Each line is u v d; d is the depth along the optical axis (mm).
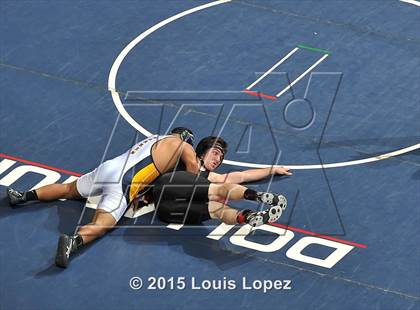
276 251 18750
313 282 18141
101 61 24078
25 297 17750
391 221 19562
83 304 17656
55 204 19672
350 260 18625
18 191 19844
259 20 25688
